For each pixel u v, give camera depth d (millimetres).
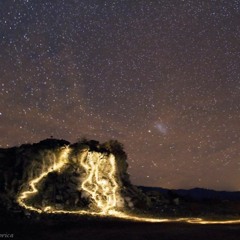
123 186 25328
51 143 24422
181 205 26672
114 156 25812
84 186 23641
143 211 23656
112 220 20000
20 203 20906
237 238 15648
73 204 22516
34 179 22469
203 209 25828
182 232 16781
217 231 17047
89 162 24578
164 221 20438
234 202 29797
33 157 22984
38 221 18578
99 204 23109
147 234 16328
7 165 23062
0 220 18234
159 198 27328
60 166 24000
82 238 15586
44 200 21719
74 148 24734
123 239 15406
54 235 16031
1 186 21641
